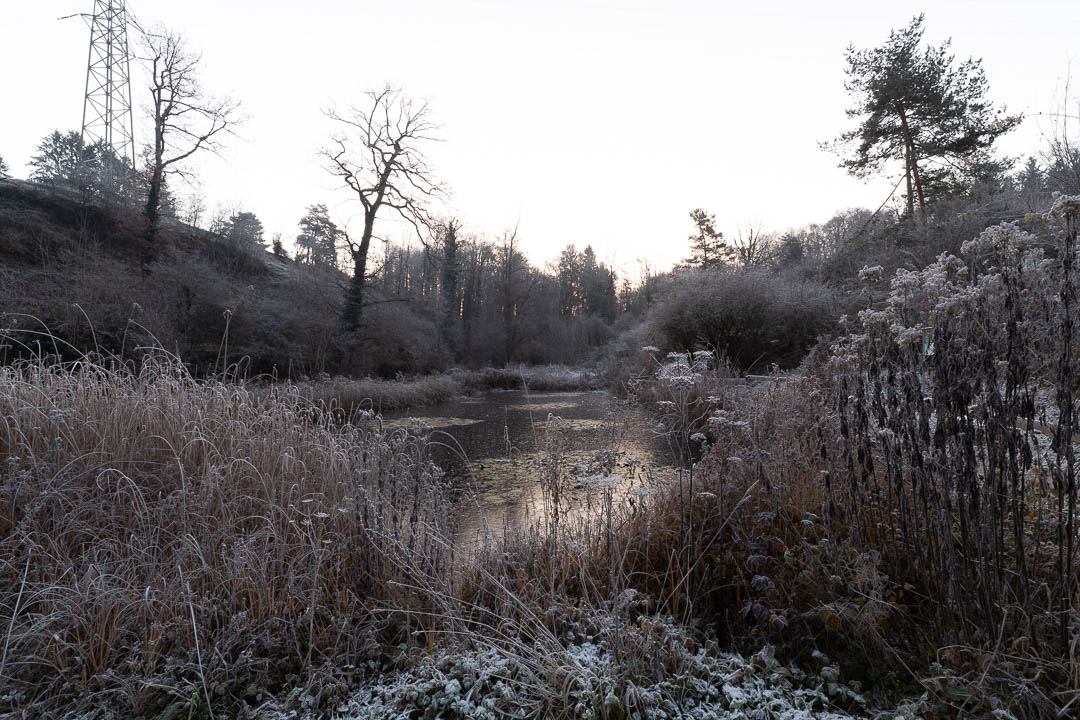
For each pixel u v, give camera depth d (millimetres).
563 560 3139
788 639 2463
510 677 2256
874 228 17625
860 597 2398
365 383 18625
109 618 2486
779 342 15375
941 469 2271
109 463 3330
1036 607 2146
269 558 2879
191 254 24125
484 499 5852
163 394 3811
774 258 32094
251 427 3984
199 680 2273
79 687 2219
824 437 3225
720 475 3049
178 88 25609
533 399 20953
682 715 2025
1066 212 1946
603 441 4438
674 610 2752
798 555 2777
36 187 25984
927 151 17078
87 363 4191
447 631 2547
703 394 6047
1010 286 2125
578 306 59062
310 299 24547
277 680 2365
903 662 2141
